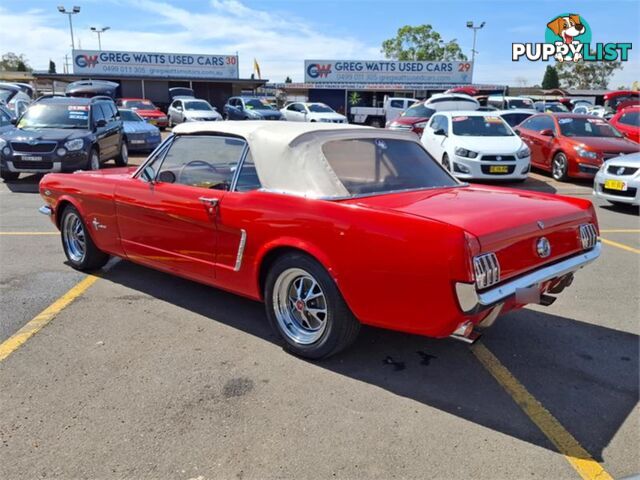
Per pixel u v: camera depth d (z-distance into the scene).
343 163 3.77
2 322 4.31
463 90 31.39
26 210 8.84
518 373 3.63
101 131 12.52
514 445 2.86
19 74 54.00
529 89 58.84
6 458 2.69
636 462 2.73
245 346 3.94
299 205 3.52
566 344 4.08
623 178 8.92
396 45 69.19
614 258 6.45
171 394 3.29
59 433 2.89
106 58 39.19
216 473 2.61
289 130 3.88
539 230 3.32
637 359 3.85
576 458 2.76
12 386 3.36
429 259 2.95
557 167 12.55
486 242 2.96
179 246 4.39
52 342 3.97
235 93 42.88
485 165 11.15
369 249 3.17
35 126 11.93
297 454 2.75
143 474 2.59
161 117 26.14
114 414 3.07
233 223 3.87
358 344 4.01
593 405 3.26
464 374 3.60
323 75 41.28
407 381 3.50
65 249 5.73
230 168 4.05
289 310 3.82
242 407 3.16
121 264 5.89
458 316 2.92
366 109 32.56
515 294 3.11
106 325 4.28
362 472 2.62
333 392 3.34
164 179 4.51
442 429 2.98
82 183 5.24
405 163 4.20
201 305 4.71
